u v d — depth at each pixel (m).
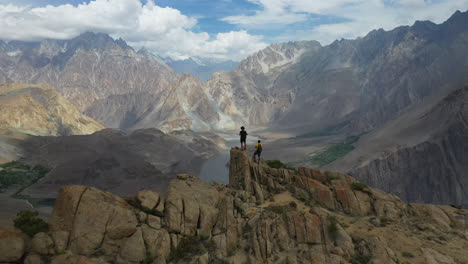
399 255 24.59
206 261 21.38
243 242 24.03
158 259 19.73
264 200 32.47
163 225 22.27
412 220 31.50
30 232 19.23
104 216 20.52
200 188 26.50
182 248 21.73
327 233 25.38
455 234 29.19
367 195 33.91
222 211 25.42
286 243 24.30
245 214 27.09
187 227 23.08
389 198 34.72
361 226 28.81
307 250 23.78
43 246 18.38
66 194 20.66
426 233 28.75
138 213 22.11
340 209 32.47
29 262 17.53
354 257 23.67
